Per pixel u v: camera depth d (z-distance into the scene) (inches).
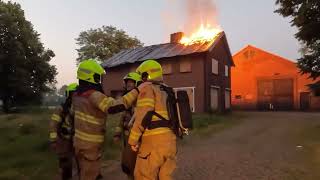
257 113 1492.4
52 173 327.3
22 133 457.4
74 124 224.8
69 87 262.4
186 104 202.2
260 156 448.8
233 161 413.4
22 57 1983.3
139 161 193.6
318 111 1736.0
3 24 1961.1
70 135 263.0
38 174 323.3
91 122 215.3
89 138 215.2
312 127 860.0
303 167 378.3
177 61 1365.7
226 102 1524.4
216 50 1422.2
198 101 1317.7
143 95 191.9
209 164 395.2
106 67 1536.7
